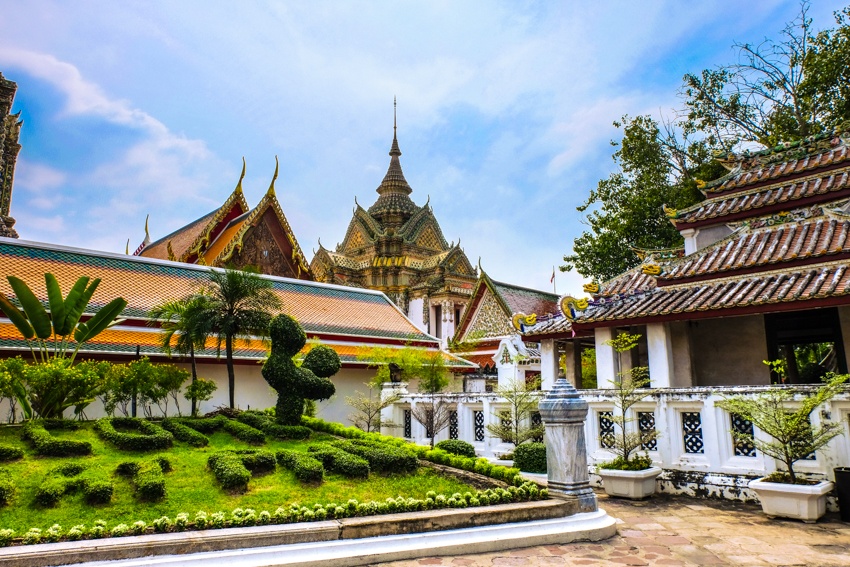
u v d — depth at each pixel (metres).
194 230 38.69
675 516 10.34
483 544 8.16
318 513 8.17
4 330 17.67
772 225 15.07
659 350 14.38
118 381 12.73
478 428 16.28
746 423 11.62
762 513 10.43
